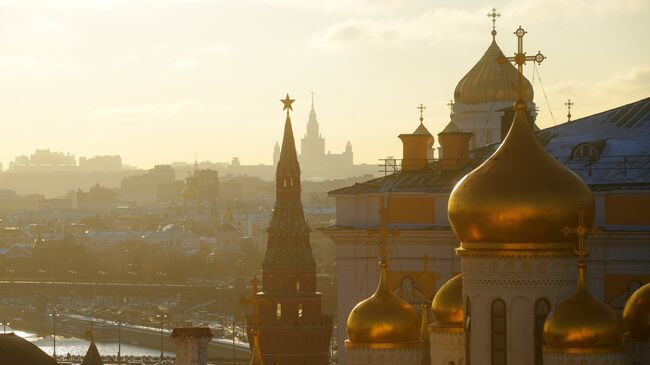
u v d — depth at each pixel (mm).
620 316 108062
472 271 92812
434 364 101125
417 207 153375
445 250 150750
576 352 88062
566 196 90688
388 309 98625
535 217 90625
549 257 91250
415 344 98625
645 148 149000
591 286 140875
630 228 140750
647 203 140750
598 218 141500
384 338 98125
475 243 92438
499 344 92438
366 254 155625
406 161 170875
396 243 152250
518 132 92938
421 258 151500
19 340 124312
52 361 124125
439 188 153875
